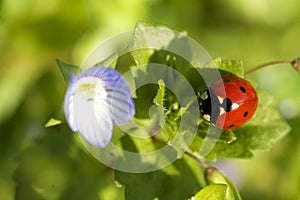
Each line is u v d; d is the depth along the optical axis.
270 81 0.20
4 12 0.19
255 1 0.21
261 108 0.14
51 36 0.19
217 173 0.14
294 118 0.20
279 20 0.21
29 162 0.16
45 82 0.19
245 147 0.14
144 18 0.19
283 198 0.20
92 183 0.16
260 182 0.20
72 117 0.14
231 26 0.21
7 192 0.19
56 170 0.16
